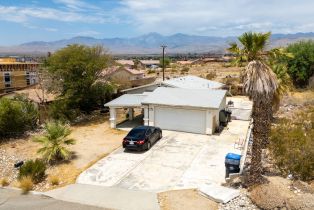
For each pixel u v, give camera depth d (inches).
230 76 2765.7
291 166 631.2
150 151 874.8
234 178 636.7
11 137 1043.3
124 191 631.8
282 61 1947.6
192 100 1083.3
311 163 619.5
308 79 1957.4
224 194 574.6
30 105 1160.8
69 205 584.1
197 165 762.8
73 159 826.8
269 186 557.0
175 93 1171.3
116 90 1558.8
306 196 523.8
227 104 1498.5
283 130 858.1
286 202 511.2
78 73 1310.3
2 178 744.3
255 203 532.4
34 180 701.9
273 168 666.2
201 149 885.2
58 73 1277.1
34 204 596.7
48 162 805.9
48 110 1266.0
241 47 612.7
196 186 642.8
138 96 1279.5
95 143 967.0
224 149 881.5
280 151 689.6
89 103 1402.6
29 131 1108.5
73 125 1226.6
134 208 559.2
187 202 570.6
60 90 1333.7
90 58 1370.6
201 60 5738.2
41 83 1364.4
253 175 581.0
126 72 2156.7
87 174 726.5
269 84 549.0
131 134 879.1
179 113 1079.6
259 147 572.1
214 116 1054.4
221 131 1085.1
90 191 638.5
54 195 629.9
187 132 1074.1
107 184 669.3
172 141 967.0
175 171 728.3
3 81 1902.1
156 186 650.8
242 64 605.0
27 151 915.4
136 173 723.4
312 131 862.5
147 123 1123.9
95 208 567.8
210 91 1188.5
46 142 820.6
